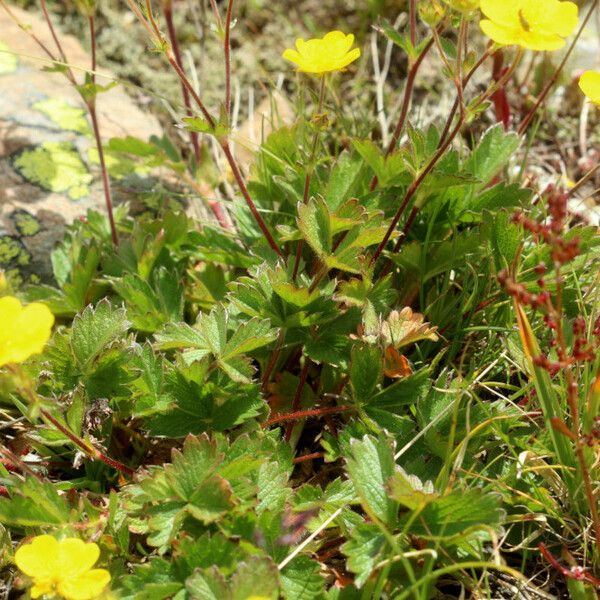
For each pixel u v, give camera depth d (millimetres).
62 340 203
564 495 201
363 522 182
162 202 293
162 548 172
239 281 223
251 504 174
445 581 189
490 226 229
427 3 184
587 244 228
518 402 226
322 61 198
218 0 390
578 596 182
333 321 214
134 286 234
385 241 221
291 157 254
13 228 272
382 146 311
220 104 205
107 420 208
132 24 376
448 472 185
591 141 336
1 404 230
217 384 201
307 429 228
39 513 182
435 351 235
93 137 307
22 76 319
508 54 332
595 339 192
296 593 173
